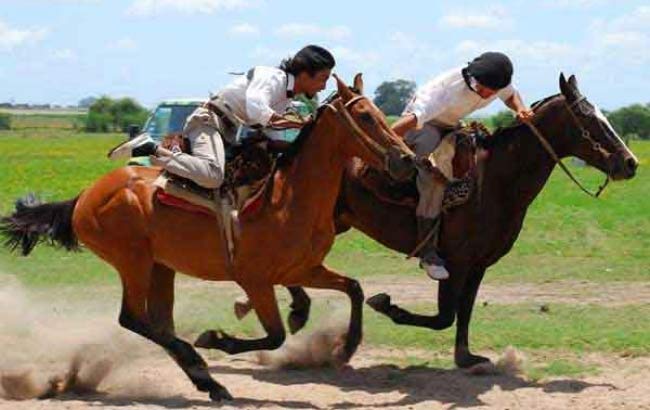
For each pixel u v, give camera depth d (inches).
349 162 393.4
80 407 335.6
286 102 355.3
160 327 370.6
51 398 355.9
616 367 399.9
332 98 345.4
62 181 1462.8
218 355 428.1
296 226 343.0
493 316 507.2
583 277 641.0
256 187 343.9
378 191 386.3
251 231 342.3
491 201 374.9
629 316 505.0
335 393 362.3
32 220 370.0
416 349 433.4
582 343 435.8
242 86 349.7
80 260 686.5
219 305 534.0
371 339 447.2
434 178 368.8
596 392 360.5
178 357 350.9
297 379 385.4
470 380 378.6
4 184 1390.3
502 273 653.9
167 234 351.3
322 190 345.4
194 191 346.9
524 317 504.1
